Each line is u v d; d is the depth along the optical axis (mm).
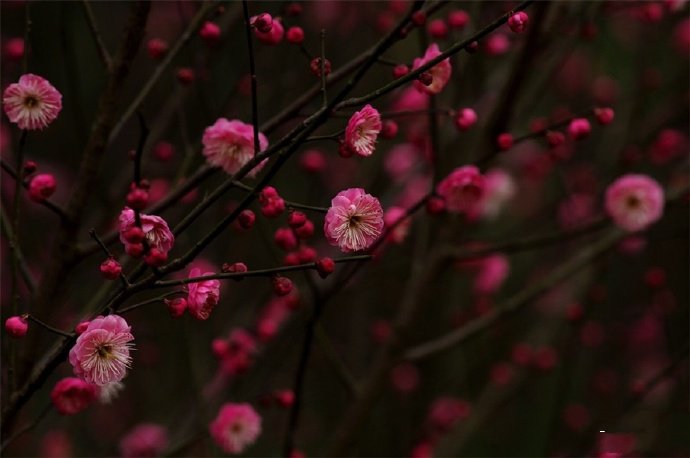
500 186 4227
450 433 5094
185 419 4902
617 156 5312
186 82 3303
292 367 5605
